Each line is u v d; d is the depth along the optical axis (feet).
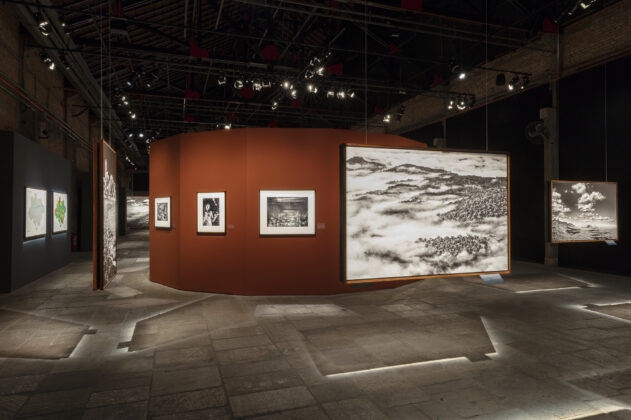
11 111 30.83
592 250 32.71
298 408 9.71
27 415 9.32
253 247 23.13
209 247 24.17
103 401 10.05
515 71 39.58
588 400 10.19
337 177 23.75
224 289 23.68
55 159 32.71
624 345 14.42
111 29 28.07
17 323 17.31
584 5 27.63
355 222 18.66
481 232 20.48
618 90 30.30
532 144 37.91
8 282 23.82
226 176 23.79
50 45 32.78
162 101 58.13
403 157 19.44
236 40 42.63
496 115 42.16
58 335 15.60
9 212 23.77
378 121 66.85
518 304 20.86
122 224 76.64
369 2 27.07
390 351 13.76
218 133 24.04
